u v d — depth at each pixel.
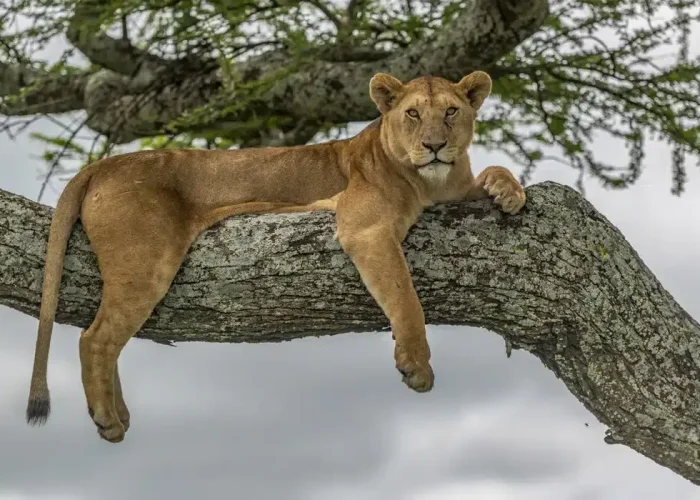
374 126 10.95
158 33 16.94
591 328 10.24
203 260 10.01
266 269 9.92
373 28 17.66
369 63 16.81
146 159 10.41
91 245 10.09
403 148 10.45
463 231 10.11
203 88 17.81
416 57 16.41
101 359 9.89
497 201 10.16
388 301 9.70
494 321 10.23
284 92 17.19
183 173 10.44
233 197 10.49
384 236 9.89
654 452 10.78
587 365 10.36
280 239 10.00
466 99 10.93
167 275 9.88
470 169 10.88
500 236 10.09
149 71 18.16
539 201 10.29
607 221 10.51
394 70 16.50
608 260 10.30
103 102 18.27
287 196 10.66
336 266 9.91
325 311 10.02
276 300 9.96
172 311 10.04
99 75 18.44
